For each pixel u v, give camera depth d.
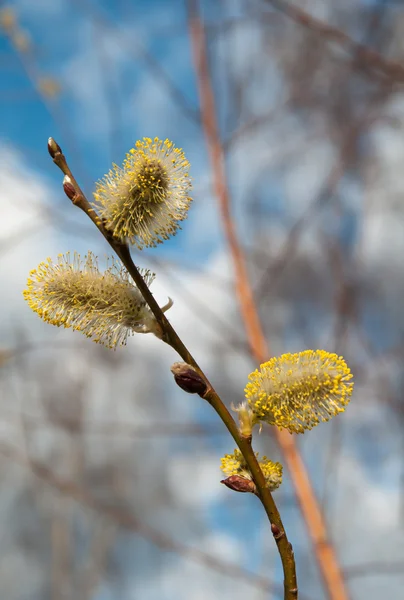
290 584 2.12
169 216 2.31
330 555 4.59
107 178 2.32
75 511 6.77
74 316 2.37
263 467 2.32
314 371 2.27
